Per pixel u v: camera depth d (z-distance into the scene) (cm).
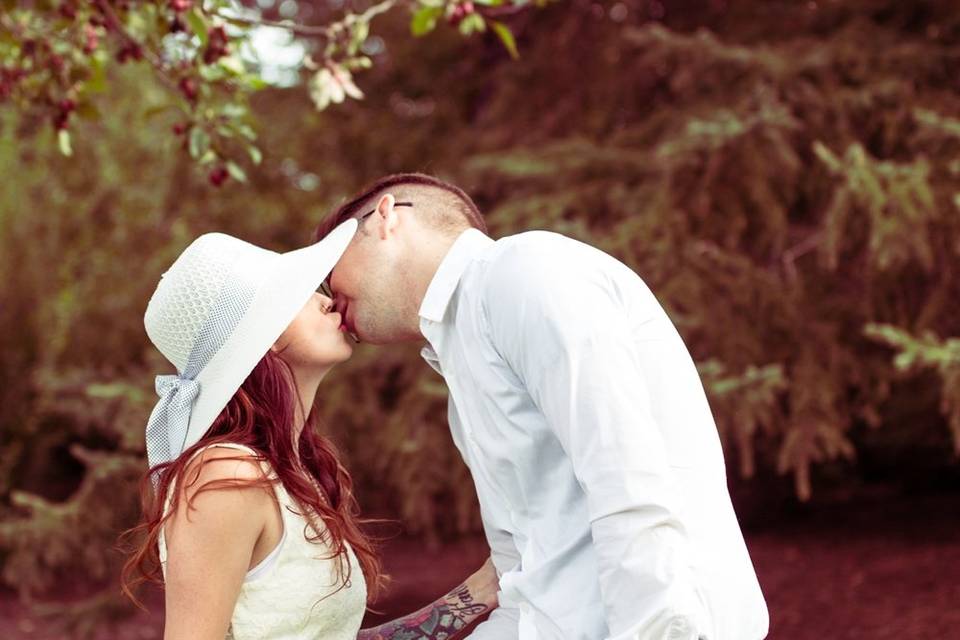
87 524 584
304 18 723
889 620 499
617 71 673
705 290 530
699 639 165
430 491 567
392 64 735
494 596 222
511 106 693
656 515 160
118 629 620
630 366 168
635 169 592
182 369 188
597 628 175
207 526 170
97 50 333
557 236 184
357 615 195
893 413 652
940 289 523
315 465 202
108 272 711
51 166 715
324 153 729
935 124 484
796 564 615
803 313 546
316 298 197
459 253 192
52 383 672
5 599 695
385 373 604
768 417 491
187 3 283
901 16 612
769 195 523
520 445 182
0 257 714
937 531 648
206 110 310
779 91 543
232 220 701
